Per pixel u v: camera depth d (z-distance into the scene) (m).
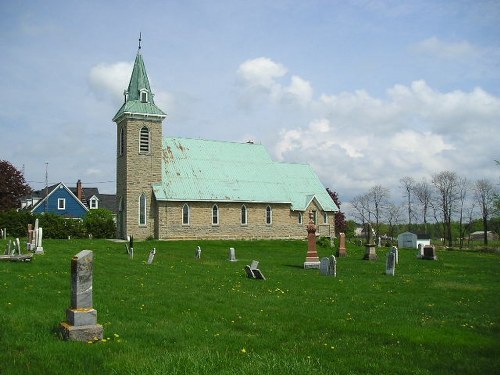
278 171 68.75
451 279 25.58
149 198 57.69
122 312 14.12
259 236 62.47
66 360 9.34
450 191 86.62
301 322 13.59
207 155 64.81
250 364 8.96
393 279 25.25
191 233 58.38
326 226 67.94
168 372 8.55
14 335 11.04
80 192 88.81
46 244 43.09
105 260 30.88
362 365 9.66
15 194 75.25
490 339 11.88
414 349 11.01
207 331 12.15
